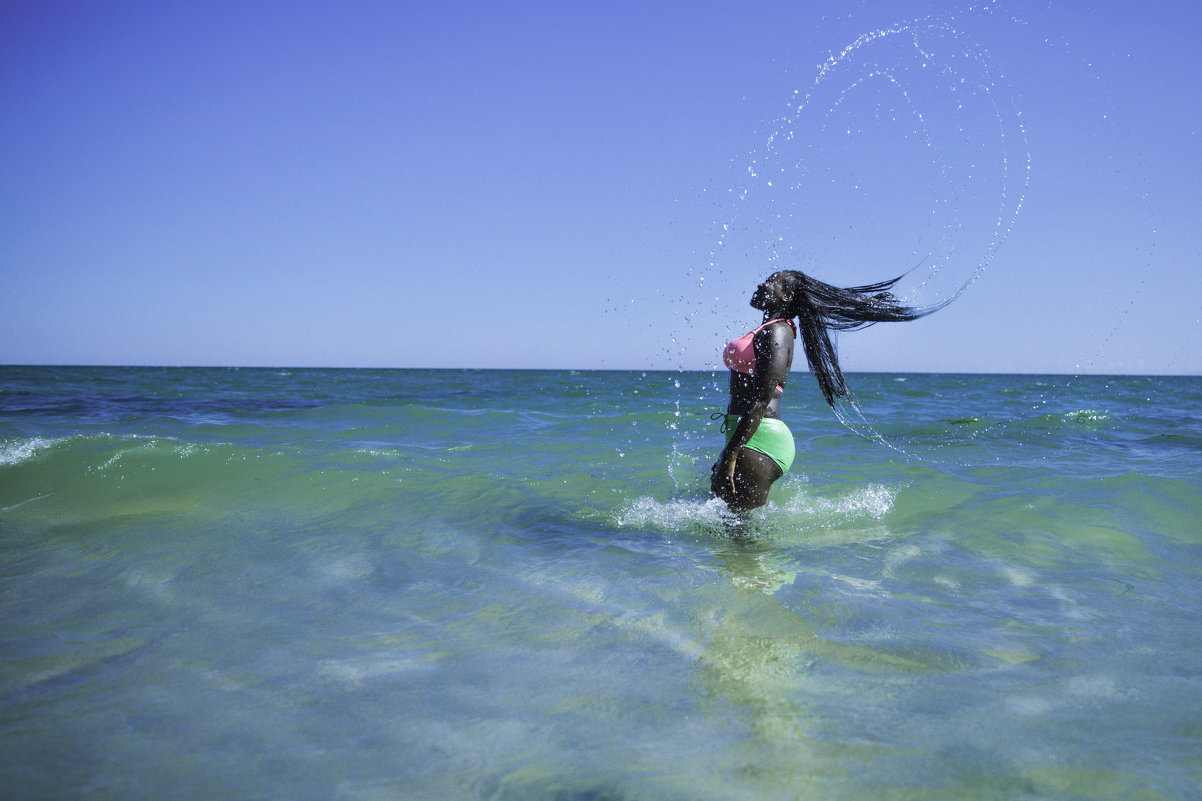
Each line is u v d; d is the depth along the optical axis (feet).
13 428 31.09
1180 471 21.45
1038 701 7.47
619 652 8.65
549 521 15.31
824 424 36.52
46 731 6.73
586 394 70.85
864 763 6.27
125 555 12.71
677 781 5.99
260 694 7.53
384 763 6.26
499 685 7.77
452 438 28.78
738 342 15.55
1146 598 10.80
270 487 17.79
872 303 15.93
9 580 11.33
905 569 12.14
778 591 10.89
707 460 22.43
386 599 10.53
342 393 69.92
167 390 69.72
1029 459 24.58
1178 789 5.89
